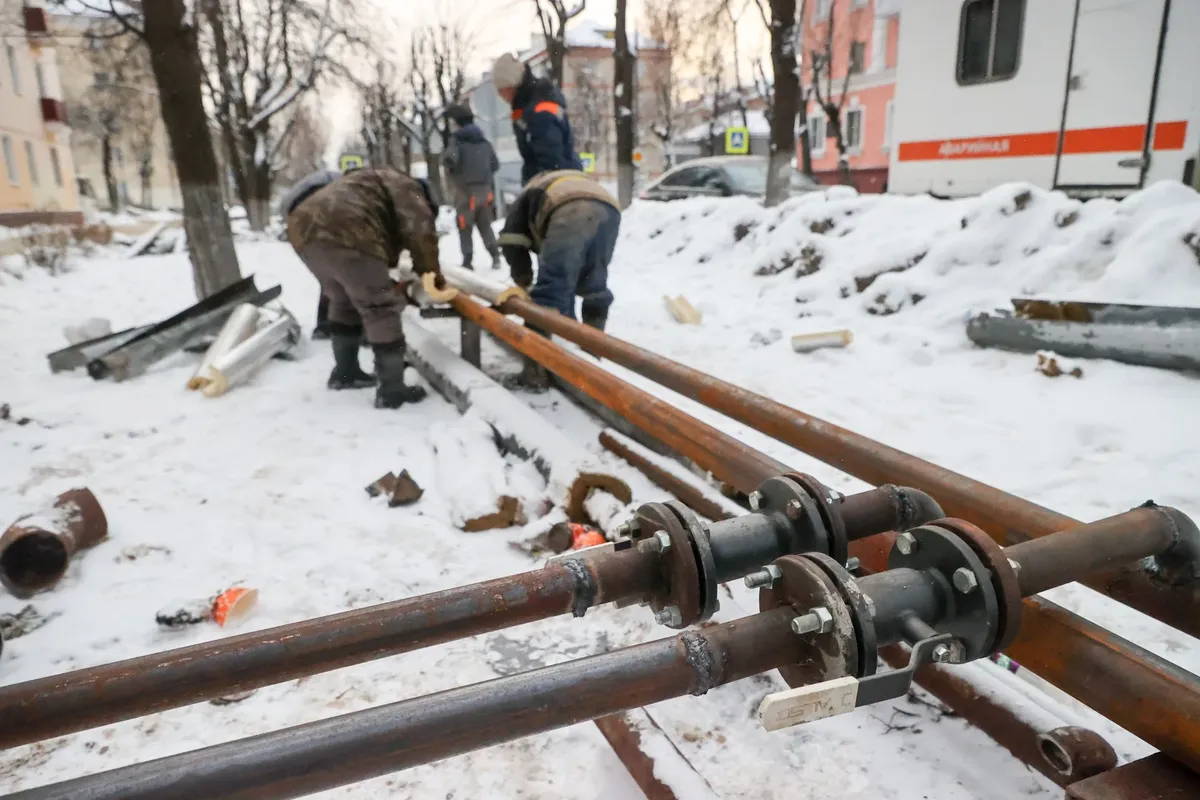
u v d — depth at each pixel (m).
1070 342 5.10
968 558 1.48
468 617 1.60
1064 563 1.64
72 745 2.25
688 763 1.96
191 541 3.35
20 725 1.39
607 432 4.07
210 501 3.73
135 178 53.38
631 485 3.37
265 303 6.95
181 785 1.18
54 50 30.05
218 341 5.92
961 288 6.49
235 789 1.20
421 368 5.80
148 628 2.78
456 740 1.30
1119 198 7.82
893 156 10.26
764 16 16.50
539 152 6.33
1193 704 1.41
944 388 5.01
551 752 2.16
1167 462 3.75
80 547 3.21
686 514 1.67
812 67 25.50
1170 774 1.48
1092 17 7.74
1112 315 4.98
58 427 4.83
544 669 1.39
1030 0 8.27
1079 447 4.01
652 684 1.39
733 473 2.53
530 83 6.29
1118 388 4.65
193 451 4.38
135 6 10.30
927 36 9.48
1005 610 1.45
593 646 2.64
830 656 1.39
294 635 1.53
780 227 8.74
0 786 2.11
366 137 43.03
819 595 1.41
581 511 3.42
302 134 53.91
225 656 1.49
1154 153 7.44
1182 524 1.77
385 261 4.95
